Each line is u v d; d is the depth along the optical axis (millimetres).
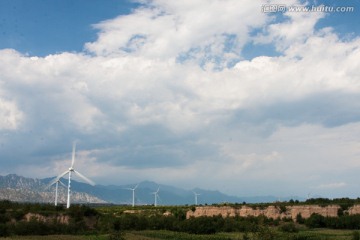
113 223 174375
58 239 134250
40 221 155875
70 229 160875
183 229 176875
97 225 171750
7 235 143125
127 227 178750
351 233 158875
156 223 185250
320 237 147000
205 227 174375
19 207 172500
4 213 161875
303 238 144125
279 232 158750
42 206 177250
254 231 147125
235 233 172375
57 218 168000
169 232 171125
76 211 174375
